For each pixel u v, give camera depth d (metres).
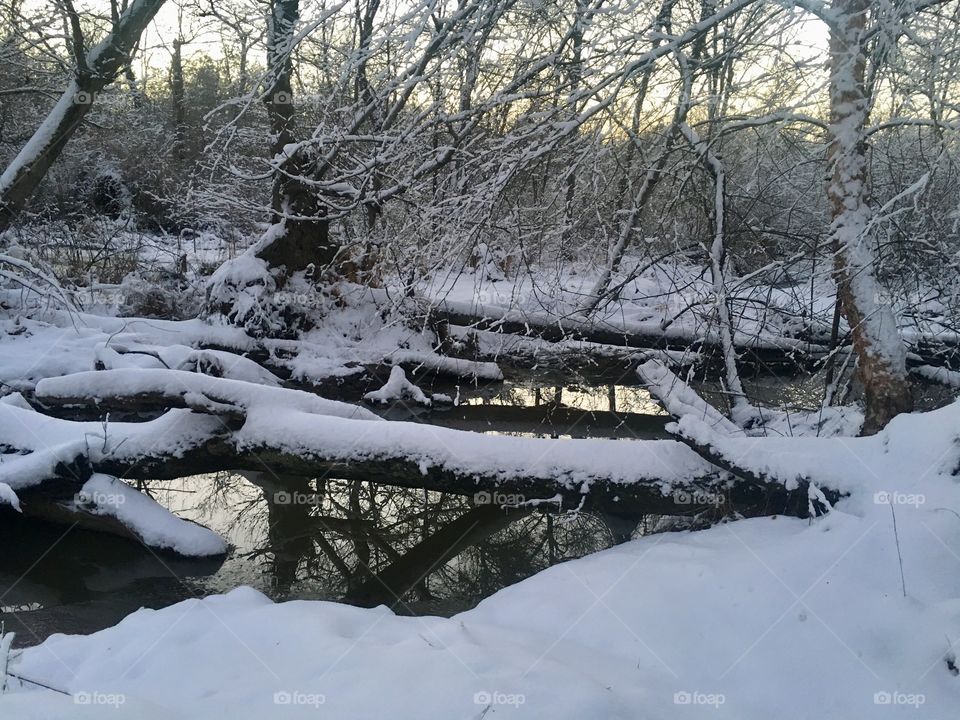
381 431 5.93
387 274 9.32
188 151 17.84
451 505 6.43
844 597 3.76
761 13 5.67
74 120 10.69
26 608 4.87
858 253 5.36
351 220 10.69
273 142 9.64
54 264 13.53
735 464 5.04
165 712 2.85
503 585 5.23
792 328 7.61
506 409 9.41
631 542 5.04
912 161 6.48
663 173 6.97
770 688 3.40
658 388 7.81
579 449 5.66
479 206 5.78
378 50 5.99
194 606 4.20
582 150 6.40
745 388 8.62
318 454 5.94
